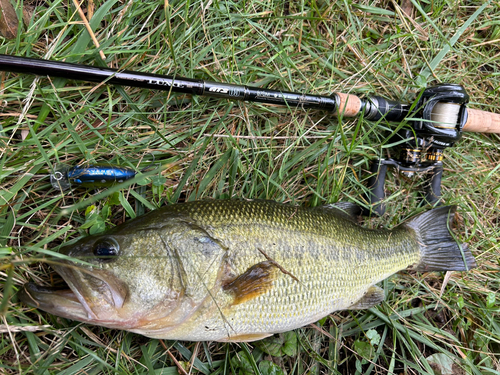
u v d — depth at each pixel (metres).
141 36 0.42
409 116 0.45
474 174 0.51
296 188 0.46
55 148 0.38
